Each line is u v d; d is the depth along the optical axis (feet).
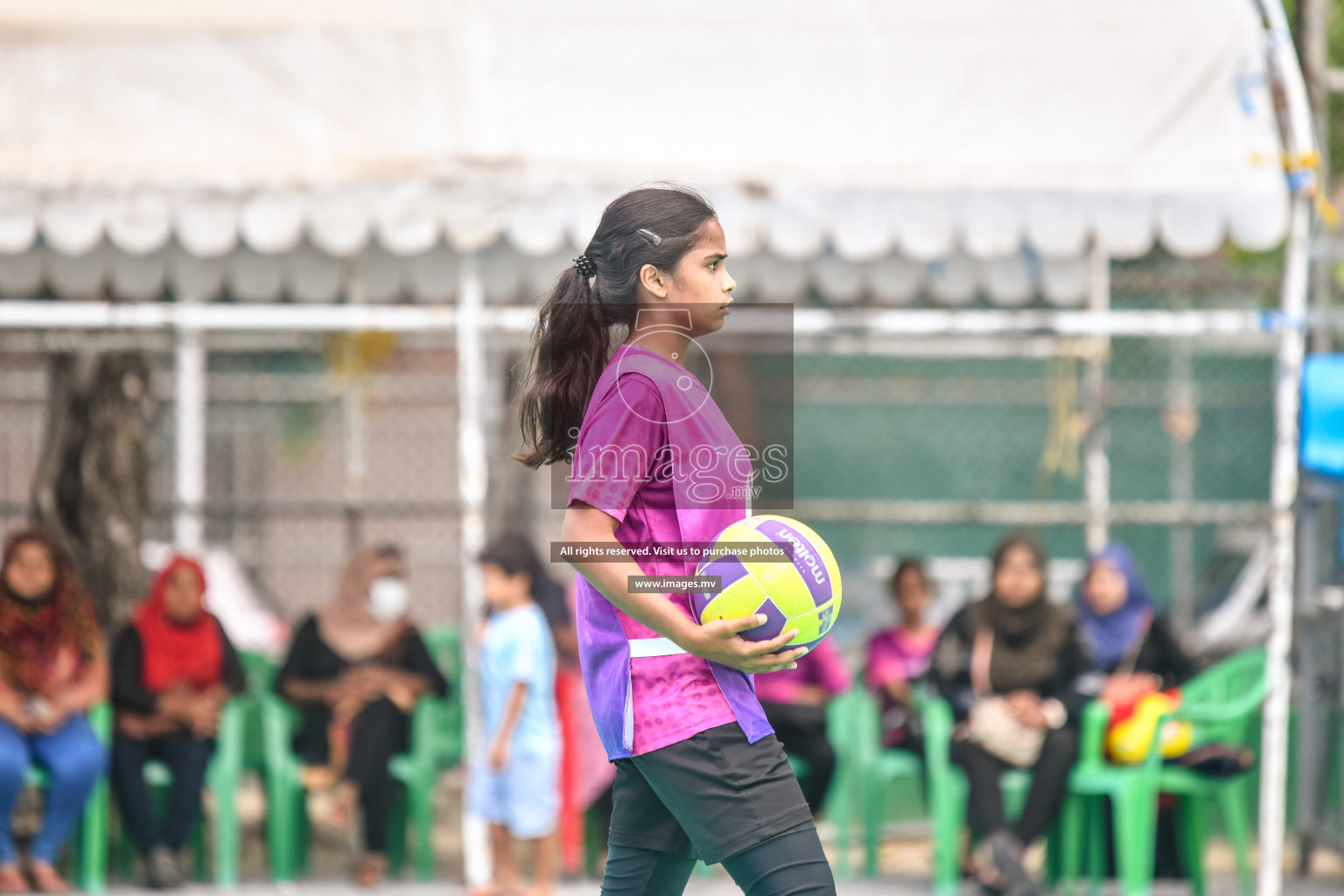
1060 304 112.16
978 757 72.90
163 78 70.13
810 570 34.45
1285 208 70.44
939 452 145.18
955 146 71.20
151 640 77.41
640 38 72.18
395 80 70.90
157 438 120.26
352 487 113.70
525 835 71.51
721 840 33.76
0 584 73.20
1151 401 135.64
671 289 35.27
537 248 70.03
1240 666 76.89
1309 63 87.04
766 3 73.41
